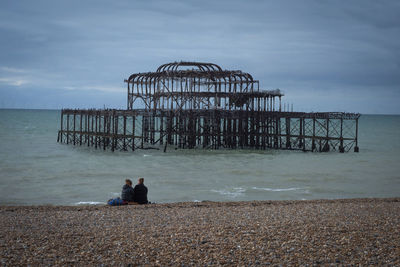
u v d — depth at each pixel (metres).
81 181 33.66
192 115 60.47
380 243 13.70
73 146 64.81
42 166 42.34
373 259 12.30
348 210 19.80
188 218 17.59
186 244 13.49
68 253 12.55
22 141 73.19
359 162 47.81
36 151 57.09
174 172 38.81
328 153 58.41
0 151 56.28
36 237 14.11
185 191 29.59
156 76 64.31
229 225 16.06
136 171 39.31
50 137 82.94
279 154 56.25
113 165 43.59
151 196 27.75
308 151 60.88
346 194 29.31
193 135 60.88
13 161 46.22
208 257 12.36
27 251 12.59
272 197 27.84
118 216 17.98
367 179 35.75
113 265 11.70
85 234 14.61
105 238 14.11
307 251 12.88
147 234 14.66
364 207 20.77
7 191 29.28
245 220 17.11
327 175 37.62
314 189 30.98
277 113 62.81
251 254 12.62
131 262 11.93
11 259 11.85
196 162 46.78
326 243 13.64
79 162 45.94
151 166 43.03
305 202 23.30
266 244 13.52
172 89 61.41
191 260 12.11
